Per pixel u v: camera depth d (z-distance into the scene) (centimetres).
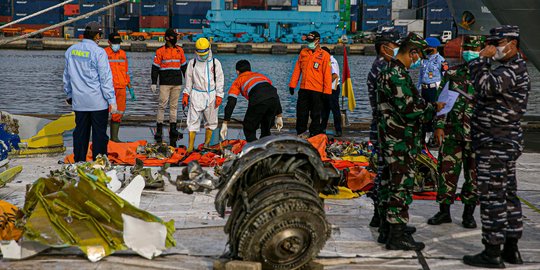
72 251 477
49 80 3516
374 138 607
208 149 945
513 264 468
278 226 396
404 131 492
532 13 1160
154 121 1477
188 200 670
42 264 448
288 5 13438
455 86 555
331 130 1354
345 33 12850
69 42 10281
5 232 493
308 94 1130
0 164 744
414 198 703
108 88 839
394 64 491
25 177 777
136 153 944
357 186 724
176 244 505
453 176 582
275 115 945
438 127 551
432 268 459
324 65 1119
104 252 458
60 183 512
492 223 454
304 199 400
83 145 854
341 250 498
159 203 655
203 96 1002
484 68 449
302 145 429
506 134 450
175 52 1159
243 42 11044
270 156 419
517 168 901
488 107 452
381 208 521
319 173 428
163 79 1164
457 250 506
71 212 471
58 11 13375
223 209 427
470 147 569
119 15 13950
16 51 9531
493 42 446
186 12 14225
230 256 430
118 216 472
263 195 402
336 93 1227
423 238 540
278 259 408
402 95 480
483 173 456
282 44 10562
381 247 508
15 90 2745
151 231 461
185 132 1293
